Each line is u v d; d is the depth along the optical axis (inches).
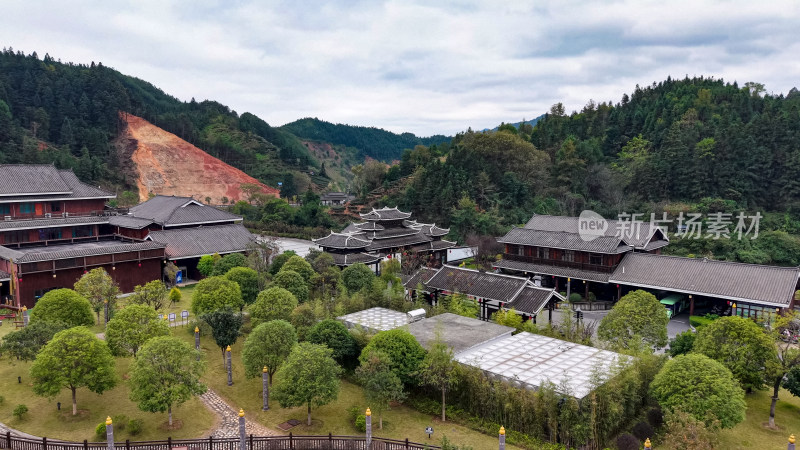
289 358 951.6
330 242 2268.7
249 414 1002.7
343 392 1107.9
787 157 3144.7
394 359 1011.3
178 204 2593.5
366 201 3971.5
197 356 946.1
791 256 2450.8
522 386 940.6
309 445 858.8
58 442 831.1
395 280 1815.9
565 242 1971.0
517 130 4849.9
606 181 3570.4
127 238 2493.8
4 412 959.0
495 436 919.0
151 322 1080.2
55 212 2469.2
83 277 1443.2
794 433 948.0
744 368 978.1
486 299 1466.5
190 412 994.7
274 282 1561.3
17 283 1620.3
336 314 1401.3
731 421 832.3
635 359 997.8
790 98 5167.3
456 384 991.0
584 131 4756.4
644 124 4387.3
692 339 1163.3
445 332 1210.0
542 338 1208.8
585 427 839.1
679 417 797.9
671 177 3366.1
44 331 1032.8
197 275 2214.6
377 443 843.4
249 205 4079.7
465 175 3440.0
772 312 1359.5
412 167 4389.8
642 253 1882.4
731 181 3169.3
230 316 1163.3
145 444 817.5
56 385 887.7
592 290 1995.6
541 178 3659.0
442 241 2684.5
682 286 1647.4
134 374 876.0
